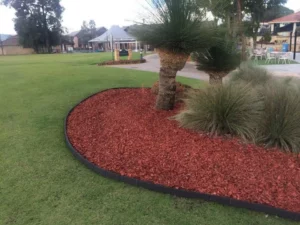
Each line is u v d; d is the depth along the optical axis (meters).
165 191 2.65
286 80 4.78
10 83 7.91
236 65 5.53
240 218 2.32
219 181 2.70
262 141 3.39
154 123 4.08
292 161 3.03
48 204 2.53
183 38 3.83
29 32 53.47
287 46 22.28
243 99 3.57
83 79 8.24
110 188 2.75
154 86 5.91
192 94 4.07
